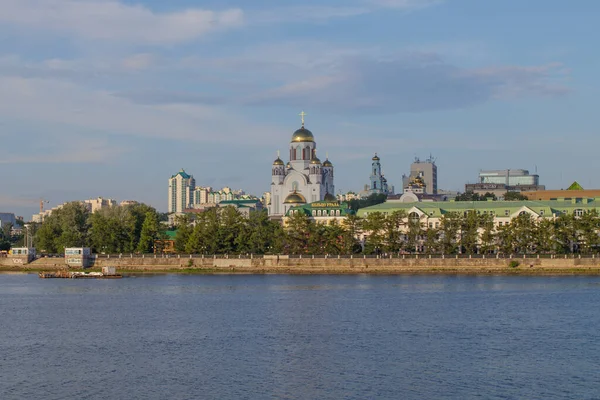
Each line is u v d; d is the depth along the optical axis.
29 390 108.50
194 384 111.19
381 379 113.44
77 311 182.12
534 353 130.00
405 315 171.88
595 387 109.38
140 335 148.00
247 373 117.06
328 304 191.62
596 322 161.62
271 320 165.62
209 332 150.88
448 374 116.12
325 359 125.75
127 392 107.50
